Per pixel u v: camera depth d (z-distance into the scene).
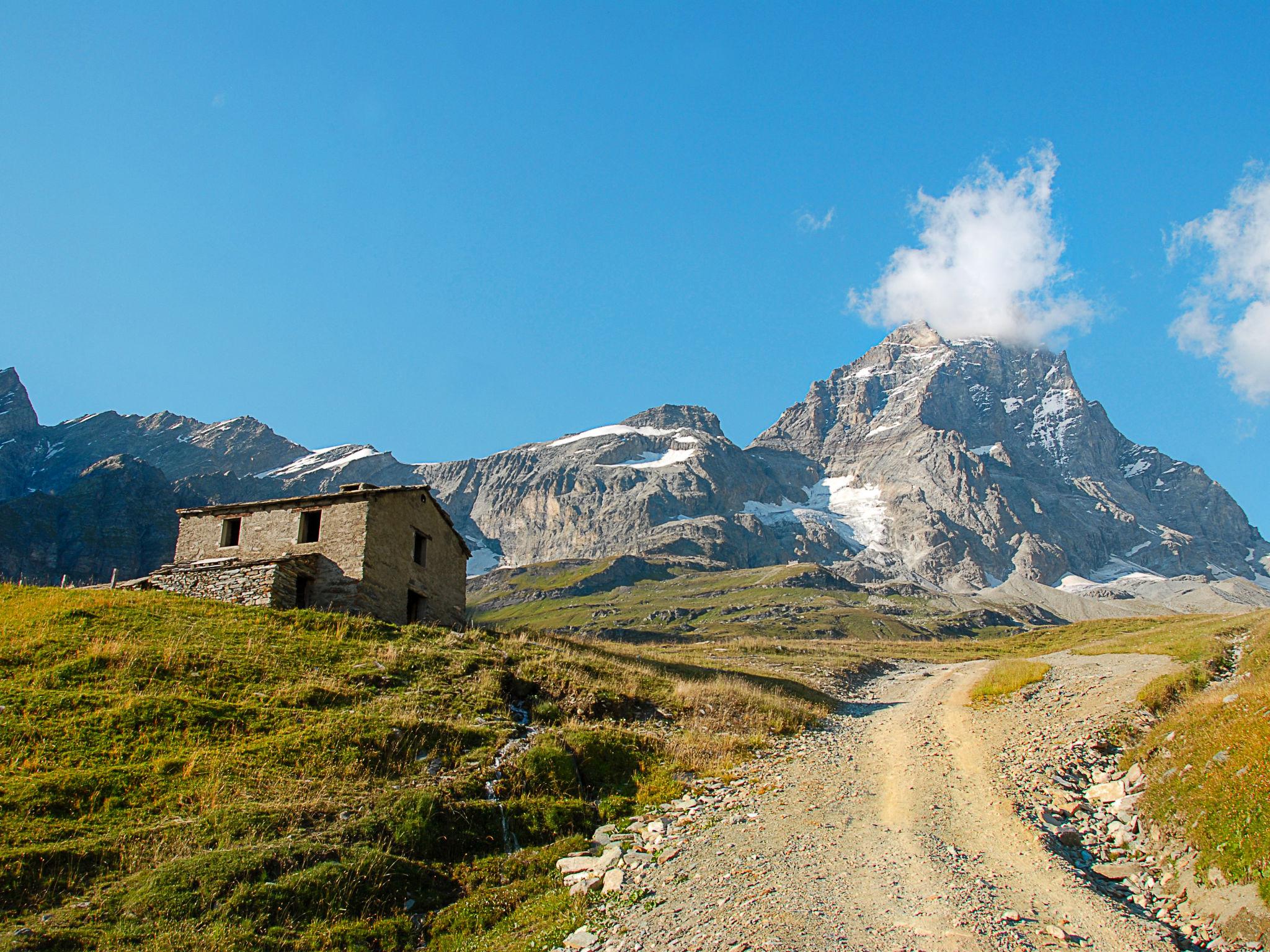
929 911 14.97
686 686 36.19
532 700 31.45
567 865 19.72
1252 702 21.53
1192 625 75.06
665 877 18.20
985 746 29.02
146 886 16.55
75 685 25.19
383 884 17.98
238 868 17.27
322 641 32.84
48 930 15.09
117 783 20.19
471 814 21.42
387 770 22.97
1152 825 19.48
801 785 25.08
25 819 18.31
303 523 43.03
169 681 26.34
